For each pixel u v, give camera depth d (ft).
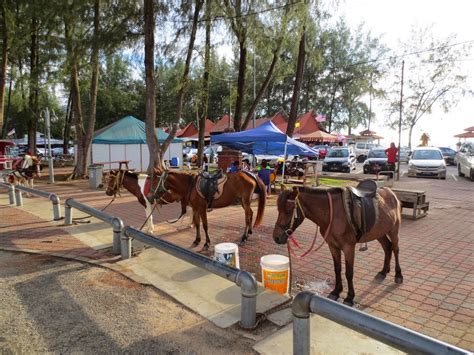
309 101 170.60
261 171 42.80
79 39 48.37
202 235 24.54
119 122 75.00
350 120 169.99
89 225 26.89
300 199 13.07
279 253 20.52
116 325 12.12
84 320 12.49
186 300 13.93
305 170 49.73
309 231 25.30
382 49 152.76
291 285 15.53
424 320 12.55
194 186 21.61
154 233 25.09
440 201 38.01
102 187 50.39
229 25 47.32
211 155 80.38
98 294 14.64
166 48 45.65
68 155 116.98
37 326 12.09
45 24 52.31
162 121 155.43
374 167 65.46
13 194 36.70
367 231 13.48
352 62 155.22
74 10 45.62
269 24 46.80
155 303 13.80
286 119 117.50
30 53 79.25
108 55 47.88
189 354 10.37
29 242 22.31
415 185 51.75
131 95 138.92
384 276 16.42
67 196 42.52
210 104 162.81
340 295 14.52
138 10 45.16
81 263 18.44
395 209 15.30
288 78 165.37
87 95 130.62
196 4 43.78
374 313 13.07
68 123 123.13
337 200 13.33
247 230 23.21
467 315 12.89
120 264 18.15
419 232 24.94
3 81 60.95
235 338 11.18
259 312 12.53
